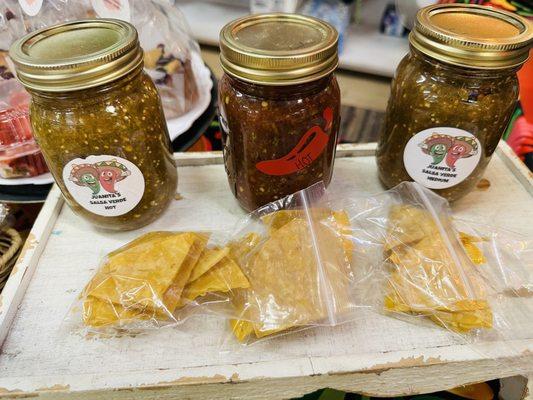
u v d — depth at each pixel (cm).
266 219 54
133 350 47
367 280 51
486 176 68
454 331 48
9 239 70
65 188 53
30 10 63
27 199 68
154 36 78
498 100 50
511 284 51
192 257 50
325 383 46
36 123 49
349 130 128
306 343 47
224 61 47
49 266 55
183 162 71
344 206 59
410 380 47
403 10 115
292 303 47
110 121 47
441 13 55
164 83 78
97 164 50
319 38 49
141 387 43
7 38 75
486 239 55
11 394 43
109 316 46
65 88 44
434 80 50
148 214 58
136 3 76
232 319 48
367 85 128
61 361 46
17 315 50
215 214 63
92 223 58
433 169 56
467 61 46
